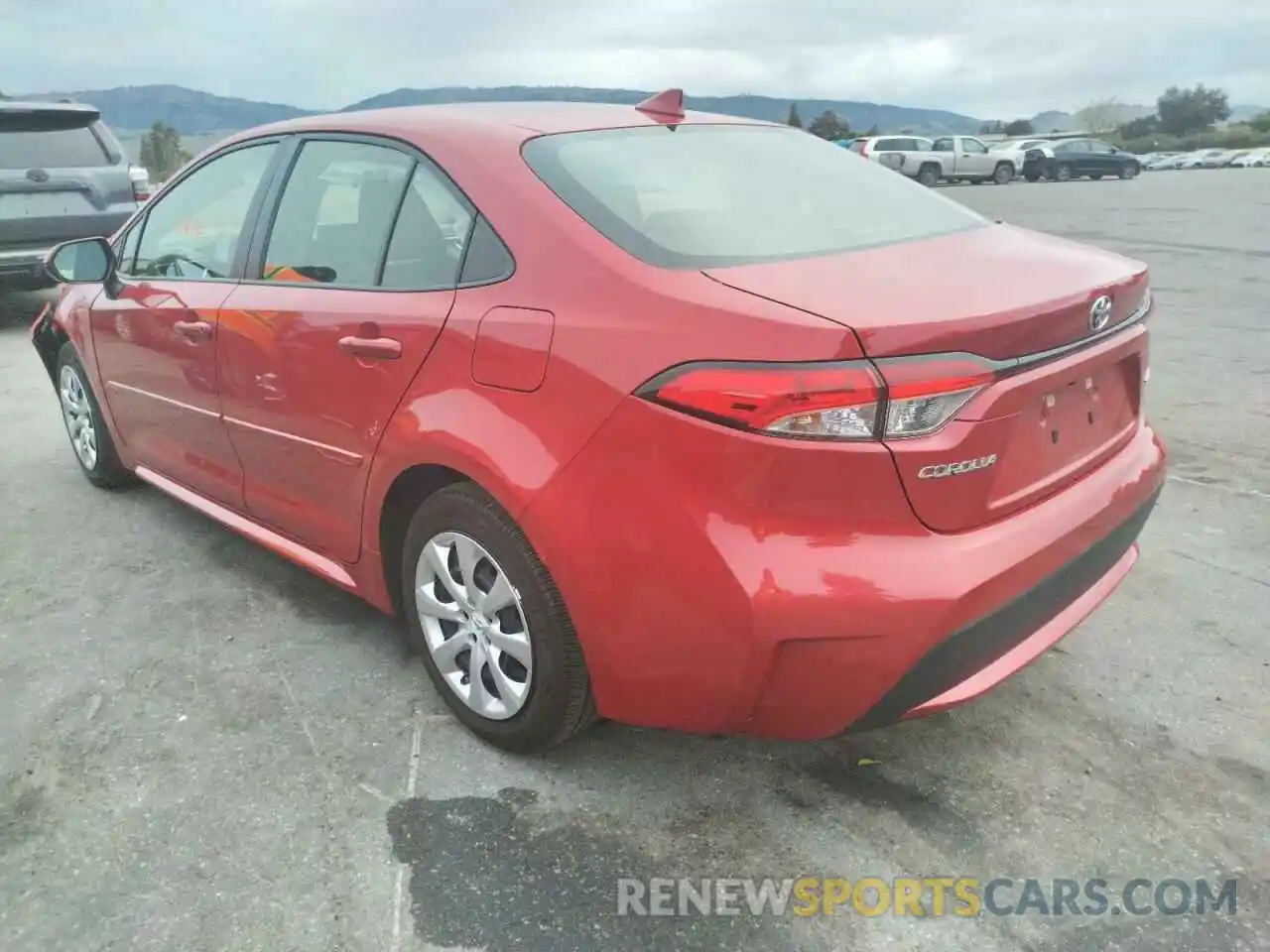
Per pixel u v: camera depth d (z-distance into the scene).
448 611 2.78
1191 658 3.18
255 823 2.49
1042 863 2.35
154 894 2.27
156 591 3.75
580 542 2.29
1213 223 16.61
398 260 2.83
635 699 2.38
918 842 2.42
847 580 2.06
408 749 2.78
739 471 2.07
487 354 2.48
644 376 2.17
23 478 5.05
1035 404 2.27
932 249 2.59
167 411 3.87
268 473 3.37
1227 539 4.03
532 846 2.41
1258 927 2.16
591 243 2.41
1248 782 2.60
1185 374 6.58
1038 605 2.32
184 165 3.93
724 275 2.28
